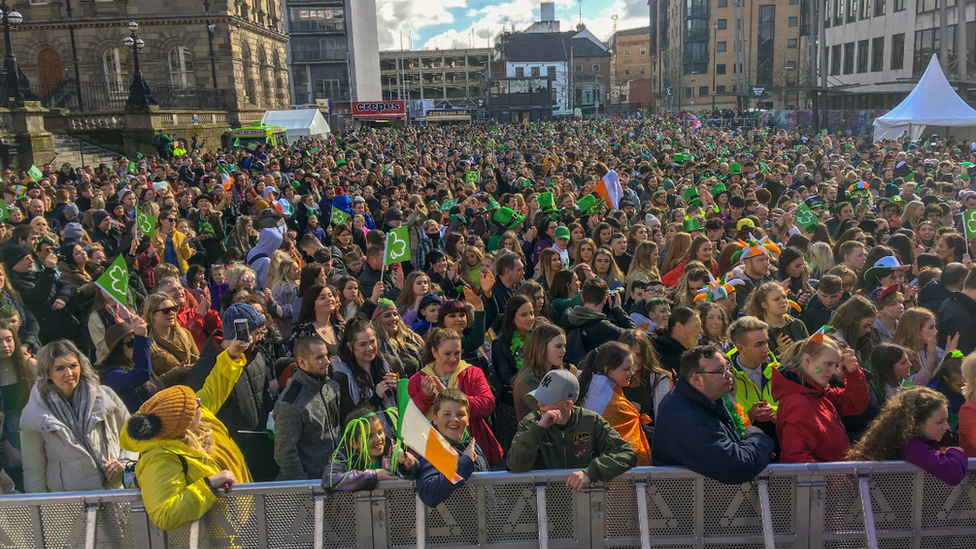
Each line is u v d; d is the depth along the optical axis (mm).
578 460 3752
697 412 3545
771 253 8016
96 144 32188
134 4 42375
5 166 22547
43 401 4016
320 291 5641
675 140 33406
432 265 8055
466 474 3473
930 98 23859
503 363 5348
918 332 5148
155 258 9273
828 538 3582
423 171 19875
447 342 4637
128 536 3494
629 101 114562
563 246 8969
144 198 13148
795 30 85000
